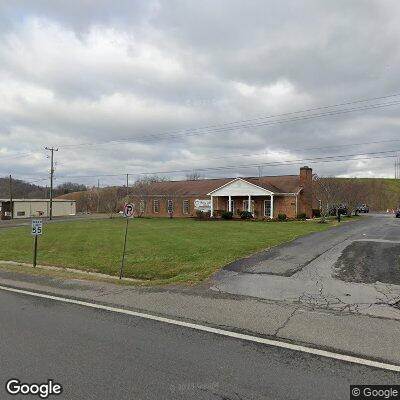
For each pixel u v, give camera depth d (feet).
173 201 168.45
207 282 30.91
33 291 29.22
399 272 33.86
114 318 21.85
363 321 20.71
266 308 23.38
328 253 45.55
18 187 377.71
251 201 147.54
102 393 13.05
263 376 14.35
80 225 123.34
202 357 16.11
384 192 345.92
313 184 154.81
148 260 45.62
